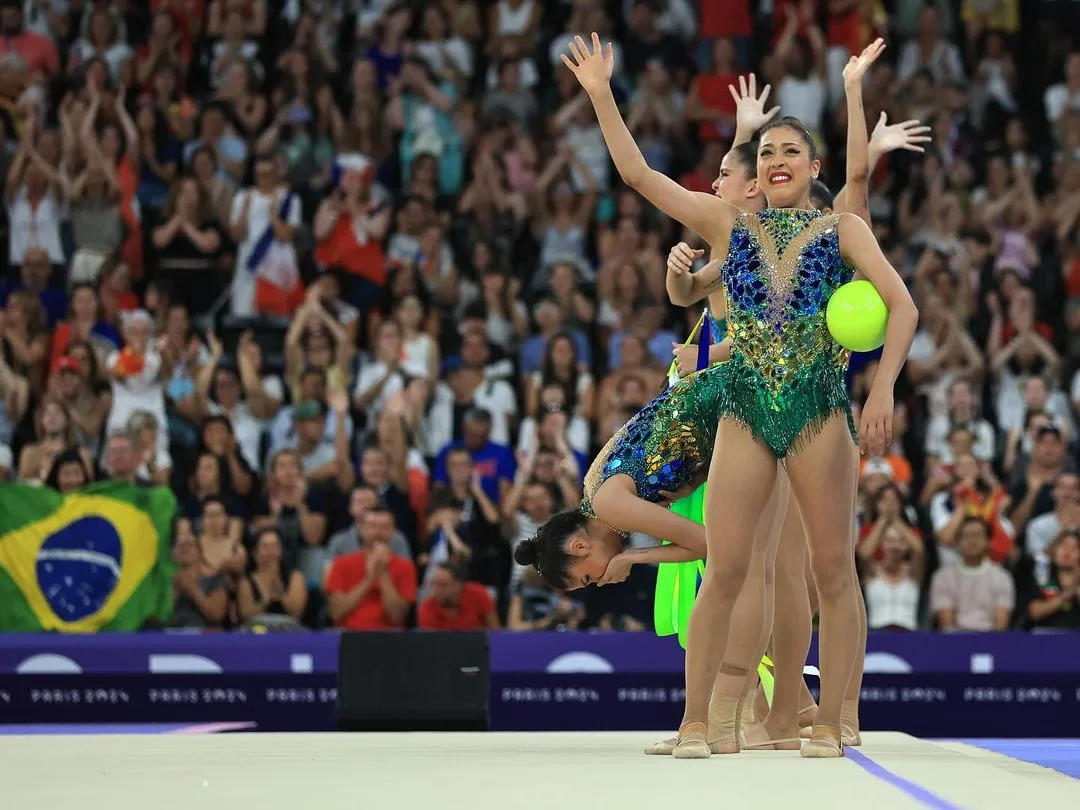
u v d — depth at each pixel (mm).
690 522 12203
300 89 33438
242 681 20625
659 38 35219
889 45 35750
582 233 32000
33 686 20594
